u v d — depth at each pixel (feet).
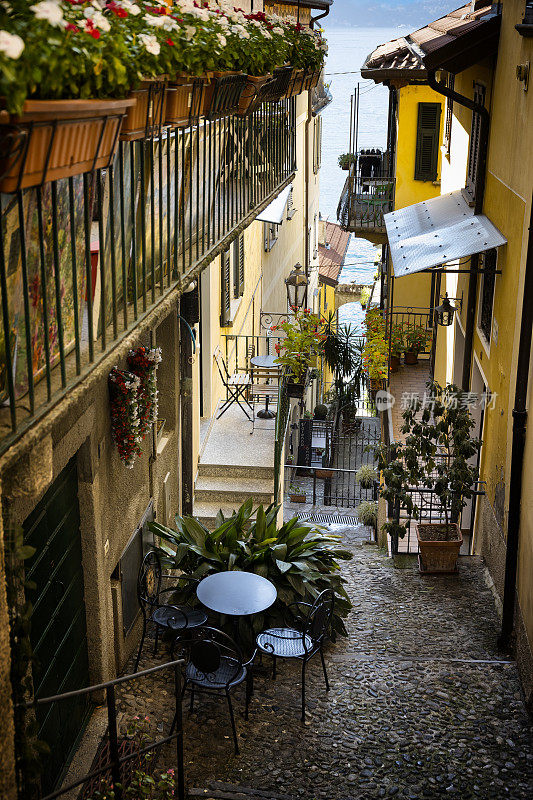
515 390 24.90
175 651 24.62
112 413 21.90
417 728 21.79
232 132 23.76
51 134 9.15
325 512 45.70
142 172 14.85
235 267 47.50
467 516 37.45
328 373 108.68
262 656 25.03
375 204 53.11
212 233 22.30
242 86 22.11
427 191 55.11
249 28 22.70
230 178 24.21
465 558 32.78
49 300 11.69
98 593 20.81
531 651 22.63
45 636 17.89
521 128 26.17
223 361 42.01
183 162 18.01
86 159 10.67
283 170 34.47
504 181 28.89
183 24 15.08
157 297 16.69
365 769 20.06
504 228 28.63
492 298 31.24
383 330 57.26
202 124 20.27
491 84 32.04
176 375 31.22
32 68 8.30
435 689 23.59
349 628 27.43
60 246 11.75
